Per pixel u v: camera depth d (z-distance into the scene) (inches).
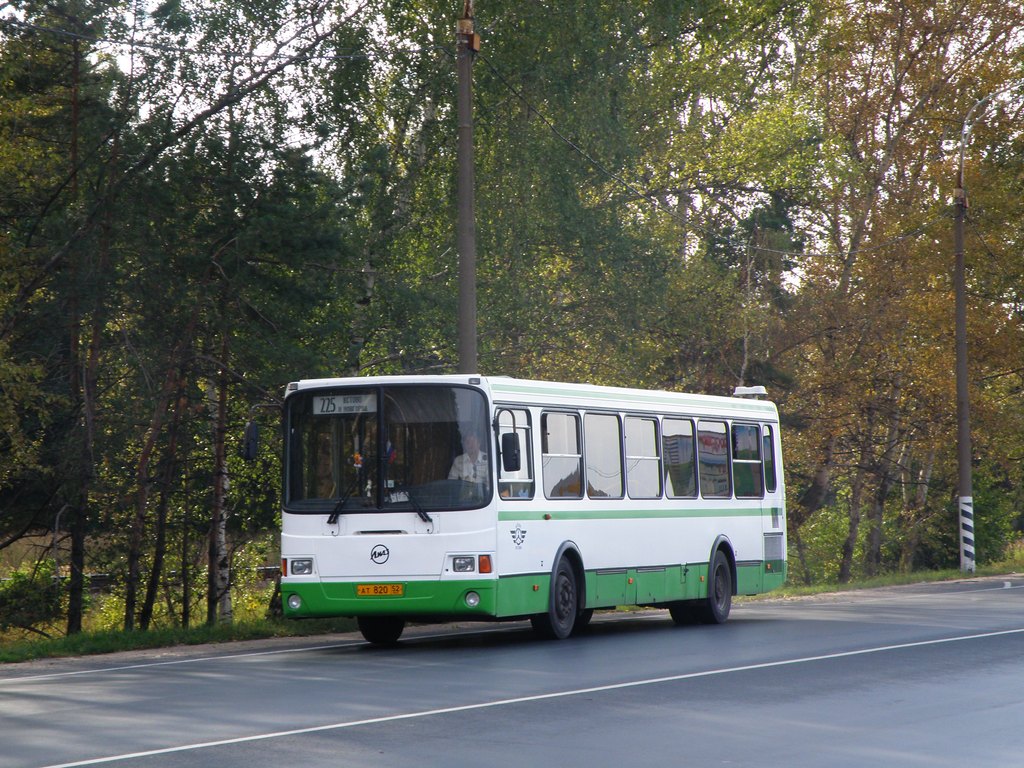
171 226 1238.9
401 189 1475.1
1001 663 749.9
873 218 2196.1
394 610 863.7
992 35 2301.9
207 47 1284.4
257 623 1092.5
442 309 1392.7
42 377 1177.4
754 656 792.9
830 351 2180.1
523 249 1571.1
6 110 1229.1
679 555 1068.5
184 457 1344.7
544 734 515.5
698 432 1116.5
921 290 2183.8
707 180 2096.5
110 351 1306.6
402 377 888.3
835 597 1498.5
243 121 1272.1
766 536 1198.9
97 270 1226.0
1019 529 3609.7
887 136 2335.1
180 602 1494.8
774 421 1236.5
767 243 2191.2
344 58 1364.4
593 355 1659.7
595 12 1608.0
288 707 586.6
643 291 1625.2
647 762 461.4
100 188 1244.5
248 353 1249.4
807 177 2228.1
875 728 533.6
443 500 865.5
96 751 478.3
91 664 829.2
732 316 2016.5
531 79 1573.6
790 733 520.7
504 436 858.8
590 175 1660.9
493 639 958.4
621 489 1008.2
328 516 879.7
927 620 1054.4
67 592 1314.0
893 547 2763.3
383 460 877.8
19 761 460.8
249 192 1243.8
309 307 1267.2
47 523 1369.3
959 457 2033.7
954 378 2116.1
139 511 1290.6
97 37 1250.6
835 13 2329.0
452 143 1499.8
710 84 2107.5
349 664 778.8
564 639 936.9
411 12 1508.4
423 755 470.9
